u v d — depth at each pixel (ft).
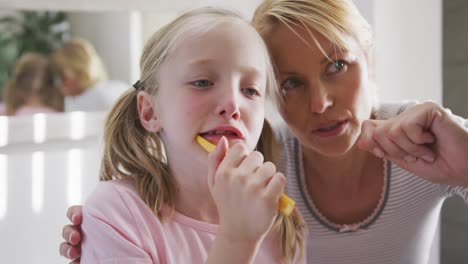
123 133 2.52
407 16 4.54
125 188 2.32
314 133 2.48
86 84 7.64
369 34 2.62
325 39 2.39
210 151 2.04
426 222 2.98
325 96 2.39
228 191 1.80
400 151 2.14
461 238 4.49
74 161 4.90
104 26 9.64
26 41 10.72
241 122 2.16
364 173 2.90
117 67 9.51
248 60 2.19
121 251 2.12
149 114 2.39
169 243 2.25
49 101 7.57
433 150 2.16
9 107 7.52
